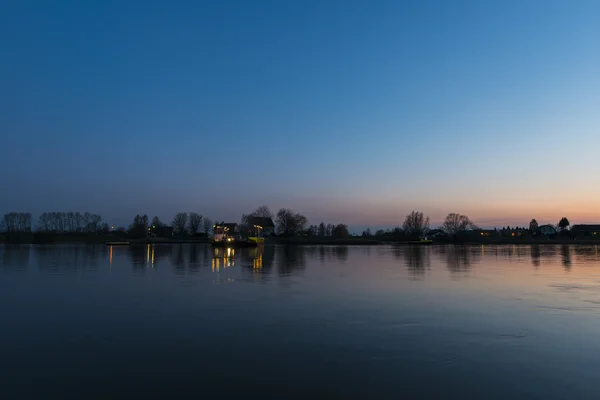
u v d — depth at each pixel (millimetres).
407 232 145625
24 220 156625
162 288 18516
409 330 10750
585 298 15680
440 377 7477
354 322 11609
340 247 81375
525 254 49906
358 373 7668
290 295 16422
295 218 139125
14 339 9930
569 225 160500
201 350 9055
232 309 13469
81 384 7180
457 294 16656
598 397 6637
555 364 8156
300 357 8578
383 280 21500
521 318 12141
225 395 6711
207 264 33000
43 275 24312
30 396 6711
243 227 146375
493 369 7879
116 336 10180
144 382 7262
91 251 59812
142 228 140875
